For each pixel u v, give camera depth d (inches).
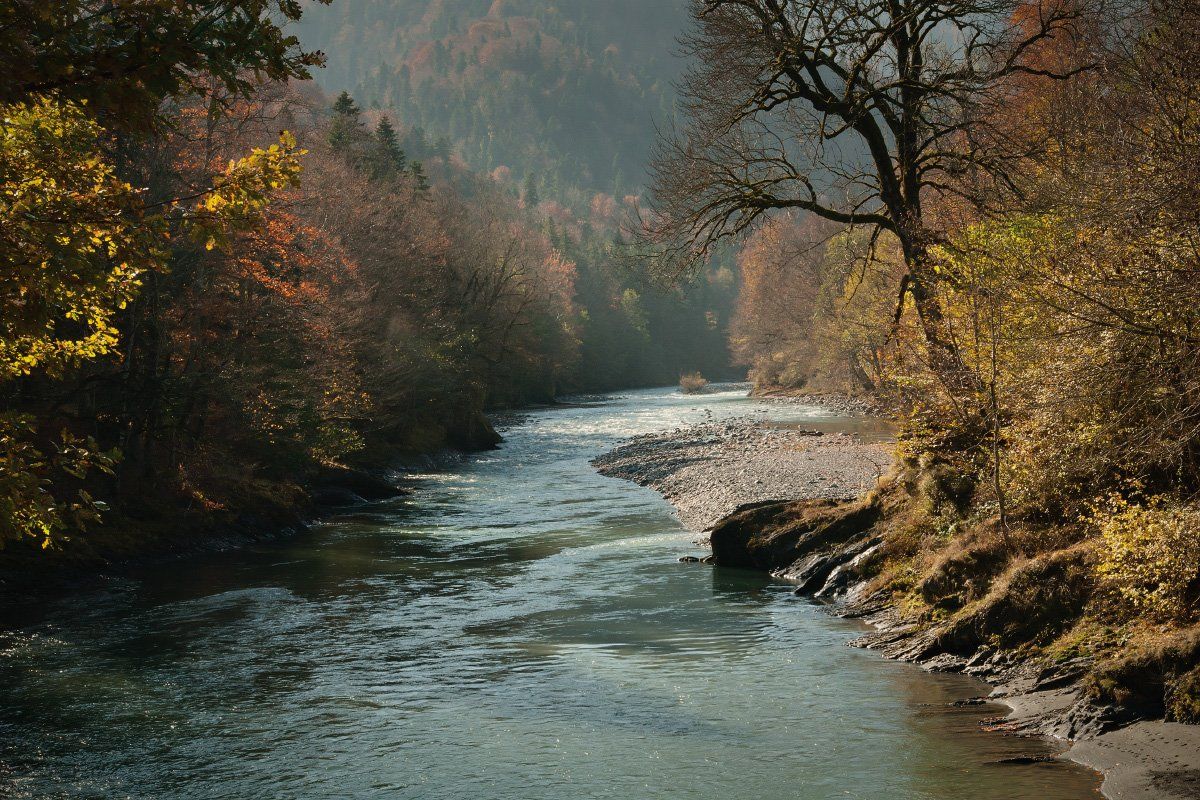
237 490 1222.3
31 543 932.0
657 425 2839.6
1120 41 737.6
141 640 702.5
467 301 2790.4
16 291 309.1
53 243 306.0
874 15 983.0
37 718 534.6
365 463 1779.0
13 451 326.0
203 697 568.7
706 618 728.3
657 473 1673.2
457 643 678.5
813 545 871.7
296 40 298.8
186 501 1144.2
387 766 457.4
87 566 940.0
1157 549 522.0
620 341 6200.8
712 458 1779.0
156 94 287.6
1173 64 587.8
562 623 725.9
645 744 475.2
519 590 842.8
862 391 3193.9
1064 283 614.2
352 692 572.4
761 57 1004.6
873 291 2080.5
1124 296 575.2
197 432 1237.7
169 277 1085.8
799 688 555.2
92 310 378.9
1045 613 571.5
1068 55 921.5
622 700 543.8
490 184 6692.9
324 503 1433.3
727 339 7234.3
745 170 1056.8
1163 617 516.7
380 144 3203.7
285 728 513.0
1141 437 589.0
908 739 470.0
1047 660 534.3
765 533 910.4
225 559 1032.8
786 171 1060.5
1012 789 407.2
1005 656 564.7
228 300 1278.3
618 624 717.9
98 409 1106.1
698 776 433.7
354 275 1780.3
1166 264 546.9
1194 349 540.4
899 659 607.5
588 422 3041.3
